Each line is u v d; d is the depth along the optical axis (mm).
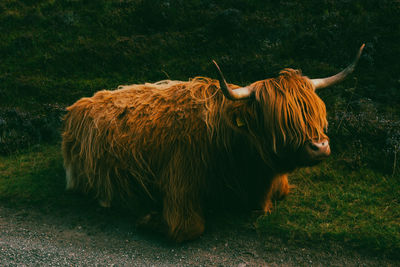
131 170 3939
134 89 4402
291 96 3154
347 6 9953
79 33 10680
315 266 3320
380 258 3359
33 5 12438
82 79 8664
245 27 9633
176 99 3984
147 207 4227
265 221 3920
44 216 4277
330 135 5527
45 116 6906
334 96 6645
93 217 4227
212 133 3660
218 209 4125
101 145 4055
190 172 3689
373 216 3916
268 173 3695
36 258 3527
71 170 4496
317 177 4809
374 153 5102
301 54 8391
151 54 9156
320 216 3965
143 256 3535
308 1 10508
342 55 8008
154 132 3859
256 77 7793
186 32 9945
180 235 3672
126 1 11812
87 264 3424
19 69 9266
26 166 5484
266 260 3422
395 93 6750
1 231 4012
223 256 3498
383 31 8500
